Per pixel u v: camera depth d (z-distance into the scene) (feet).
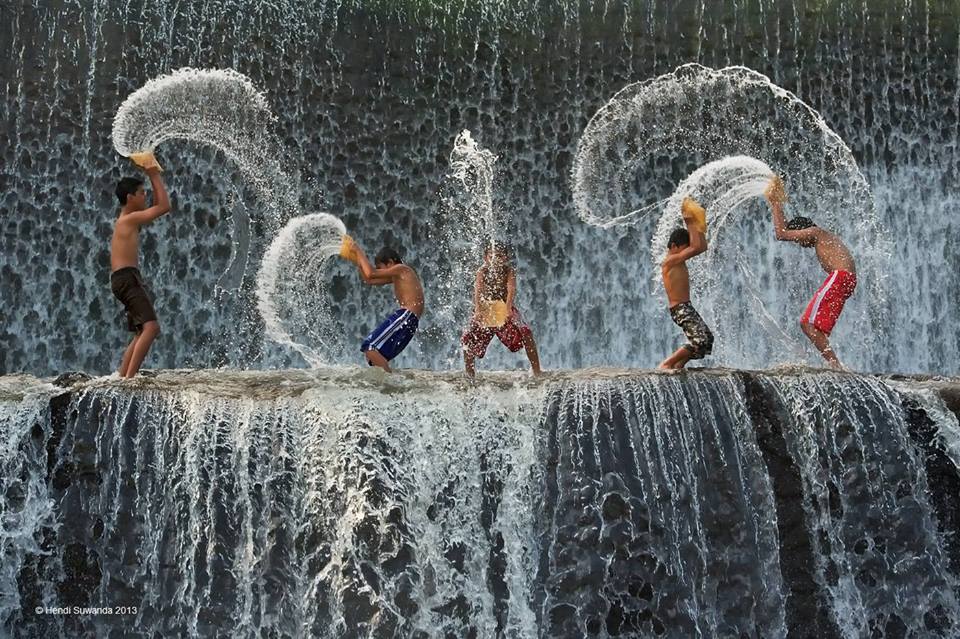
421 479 41.91
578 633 41.16
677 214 61.52
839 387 44.27
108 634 40.81
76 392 42.70
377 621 40.37
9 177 77.46
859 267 81.76
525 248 81.61
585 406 42.91
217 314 77.66
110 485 41.83
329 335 76.89
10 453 41.75
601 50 85.15
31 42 79.46
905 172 84.12
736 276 77.92
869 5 86.38
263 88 81.76
